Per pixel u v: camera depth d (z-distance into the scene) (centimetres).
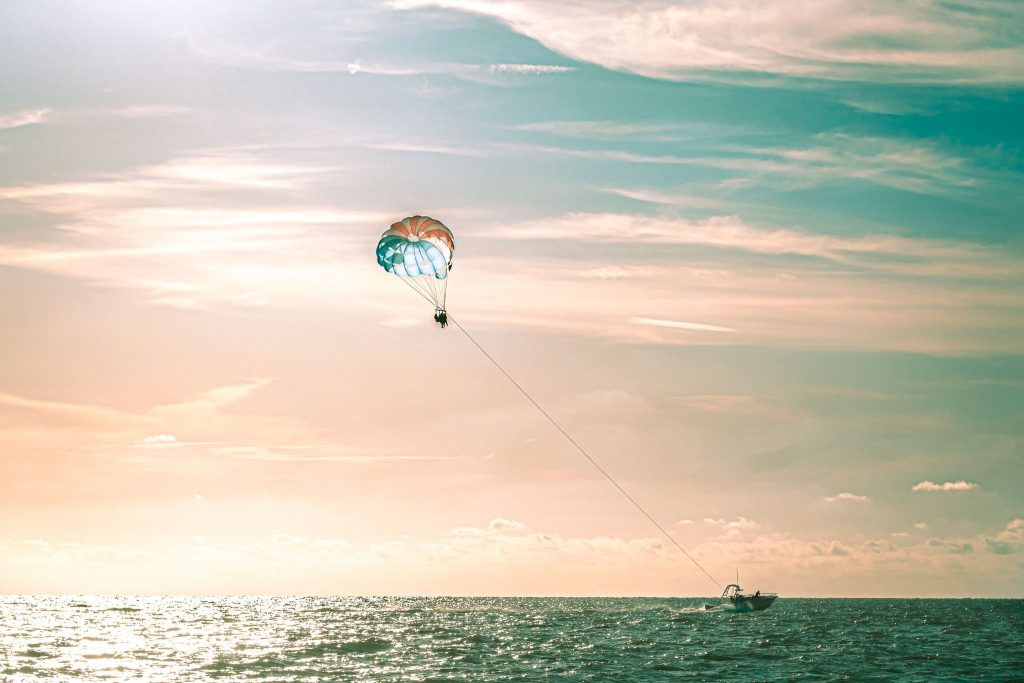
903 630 15838
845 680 8125
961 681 8138
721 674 8475
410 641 12388
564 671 8688
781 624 17788
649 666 9119
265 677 8362
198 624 16975
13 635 12962
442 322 8831
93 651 10756
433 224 8556
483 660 9744
